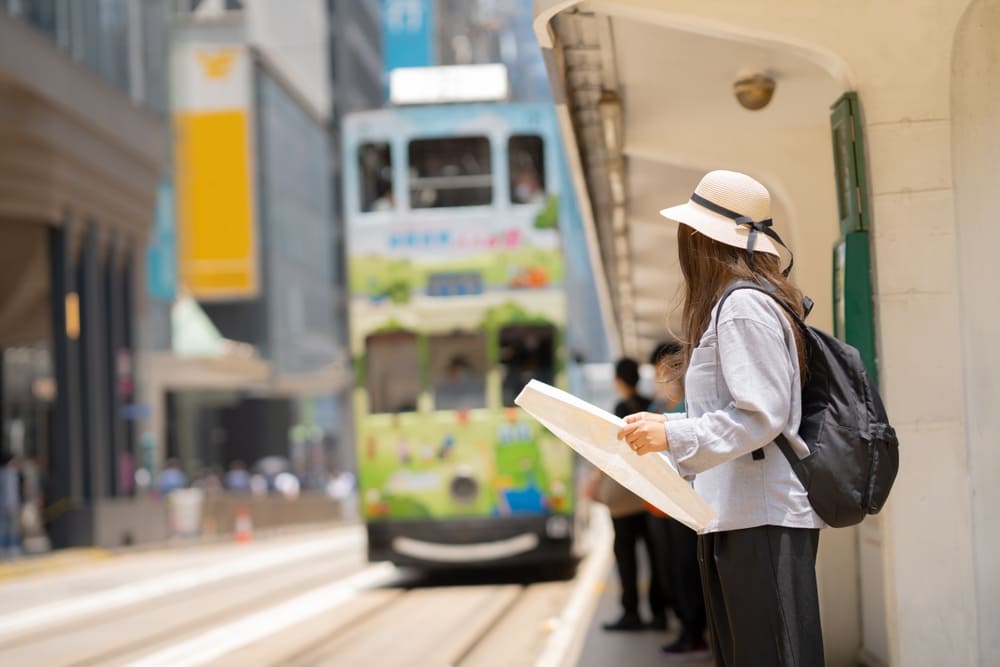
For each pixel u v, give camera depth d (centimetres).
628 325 3525
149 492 6328
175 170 8612
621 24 1105
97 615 2373
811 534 579
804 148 1402
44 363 5175
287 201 10281
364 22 13638
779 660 570
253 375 6919
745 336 566
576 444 591
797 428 575
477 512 2555
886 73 927
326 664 1652
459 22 8400
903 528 908
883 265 921
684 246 608
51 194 4288
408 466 2575
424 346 2586
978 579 902
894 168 924
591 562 3112
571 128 1319
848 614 1281
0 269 4397
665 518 1535
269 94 9644
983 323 916
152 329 8256
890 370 916
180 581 3120
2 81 3975
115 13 5250
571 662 1536
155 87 6075
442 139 2605
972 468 908
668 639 1638
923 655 900
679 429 558
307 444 10788
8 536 3938
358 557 3788
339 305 12300
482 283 2583
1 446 4866
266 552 4328
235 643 1895
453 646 1773
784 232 1532
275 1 10475
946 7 919
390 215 2603
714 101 1366
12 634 2112
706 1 944
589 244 2066
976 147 922
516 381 2572
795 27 934
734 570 580
